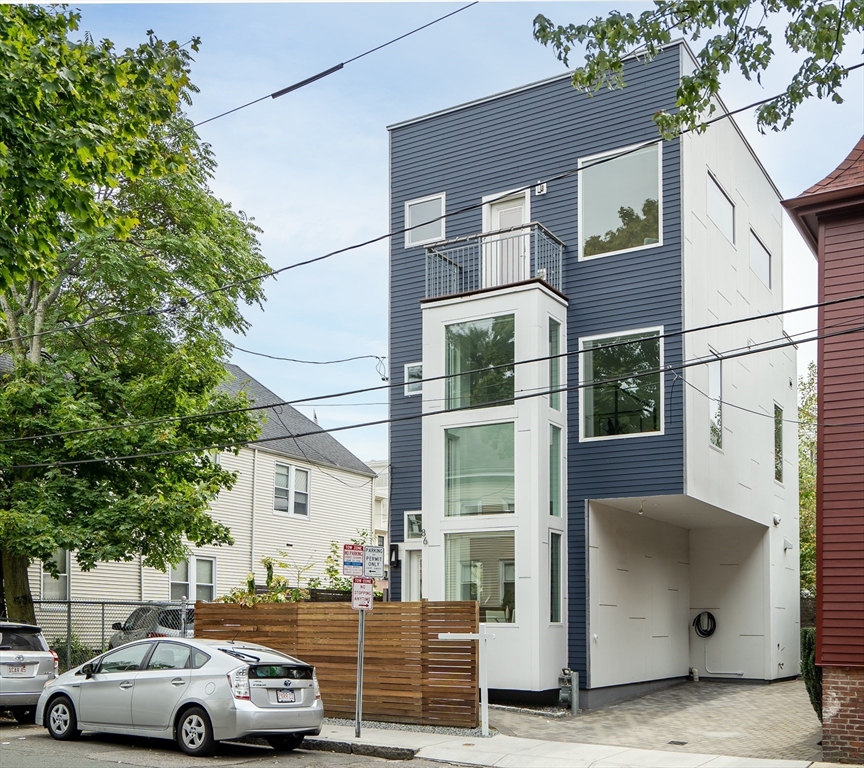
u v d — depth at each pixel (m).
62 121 12.81
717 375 20.56
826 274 14.72
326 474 35.84
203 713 13.44
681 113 11.36
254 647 14.60
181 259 20.80
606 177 19.77
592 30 11.05
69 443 18.69
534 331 18.52
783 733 15.46
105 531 18.56
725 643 23.45
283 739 14.47
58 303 21.27
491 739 14.80
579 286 19.73
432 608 16.14
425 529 18.97
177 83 13.58
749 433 22.61
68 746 14.22
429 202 21.86
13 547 18.17
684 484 18.09
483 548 18.42
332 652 17.08
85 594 26.55
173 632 23.12
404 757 13.88
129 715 14.11
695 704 19.09
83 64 12.72
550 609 18.30
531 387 18.34
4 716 17.45
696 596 23.94
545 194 20.38
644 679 20.91
